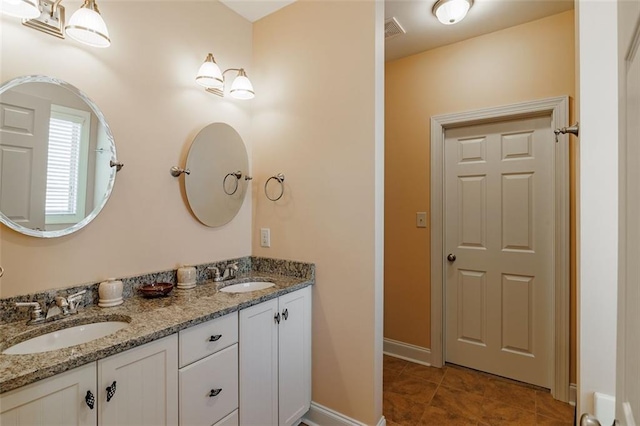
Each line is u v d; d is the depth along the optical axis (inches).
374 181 67.1
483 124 98.0
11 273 48.1
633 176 20.3
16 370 33.7
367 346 68.0
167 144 68.6
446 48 100.7
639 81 18.6
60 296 52.0
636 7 19.3
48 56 51.3
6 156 47.4
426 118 104.3
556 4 80.5
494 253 96.8
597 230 41.6
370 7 67.9
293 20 79.6
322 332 74.1
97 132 57.2
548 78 85.6
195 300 59.1
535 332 90.8
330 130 72.9
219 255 79.4
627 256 21.8
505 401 83.8
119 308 54.4
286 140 80.5
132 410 42.5
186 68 72.4
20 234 48.9
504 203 95.2
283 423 67.1
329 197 73.0
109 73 59.0
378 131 68.2
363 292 68.5
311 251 76.0
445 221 104.3
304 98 77.3
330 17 73.3
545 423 75.1
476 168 99.3
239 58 84.5
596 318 41.7
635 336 19.5
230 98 82.4
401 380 94.3
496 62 92.8
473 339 100.3
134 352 42.7
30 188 49.6
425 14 84.2
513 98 90.2
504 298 95.4
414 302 106.9
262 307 62.1
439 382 93.2
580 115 43.0
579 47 42.9
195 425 50.3
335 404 72.1
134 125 62.8
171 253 69.3
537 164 90.5
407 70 107.7
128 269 61.9
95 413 39.0
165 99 68.2
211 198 76.8
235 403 56.9
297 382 71.1
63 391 36.4
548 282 88.9
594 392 41.6
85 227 55.9
